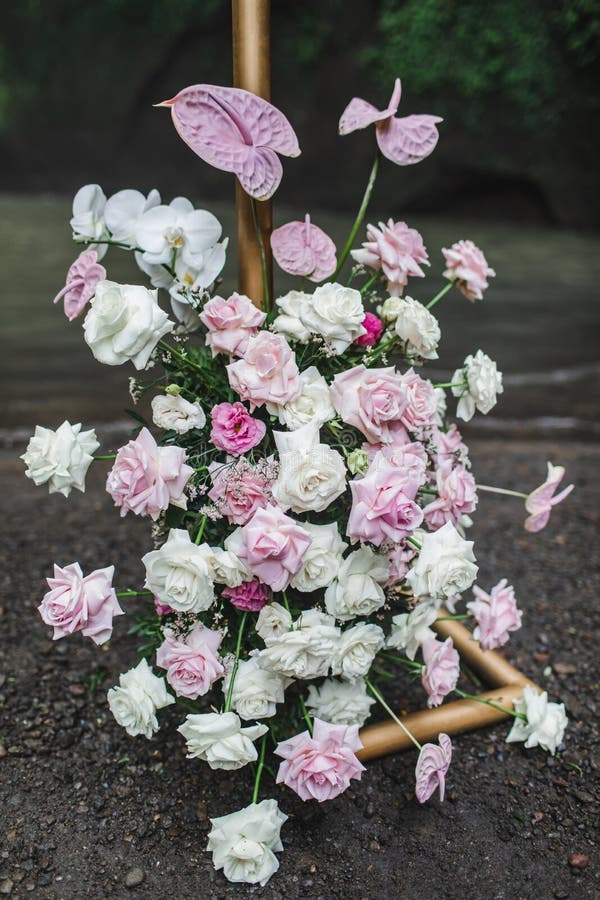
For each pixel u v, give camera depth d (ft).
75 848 4.32
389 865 4.28
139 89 30.30
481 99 23.77
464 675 5.39
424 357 4.55
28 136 31.58
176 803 4.53
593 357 12.57
